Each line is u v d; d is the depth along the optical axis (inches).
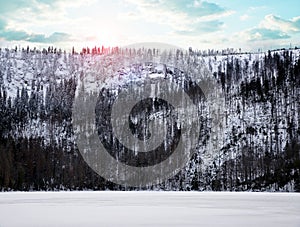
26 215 1770.4
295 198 3041.3
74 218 1664.6
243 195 3550.7
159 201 2679.6
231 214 1833.2
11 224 1488.7
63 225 1461.6
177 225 1467.8
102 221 1573.6
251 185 4879.4
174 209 2075.5
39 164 5329.7
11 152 5364.2
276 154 5315.0
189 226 1439.5
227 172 5206.7
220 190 4985.2
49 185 5206.7
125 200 2778.1
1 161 4933.6
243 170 5118.1
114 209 2063.2
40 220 1601.9
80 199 2891.2
